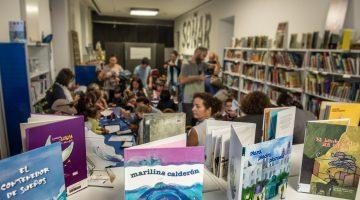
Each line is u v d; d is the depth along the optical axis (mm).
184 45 12414
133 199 1032
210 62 6277
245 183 1106
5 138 3359
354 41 3428
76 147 1305
